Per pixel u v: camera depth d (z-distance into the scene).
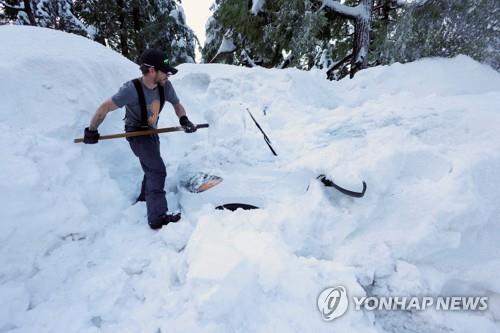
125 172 2.83
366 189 2.05
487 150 2.05
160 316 1.49
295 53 10.04
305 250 1.99
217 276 1.46
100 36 14.40
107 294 1.65
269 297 1.57
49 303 1.60
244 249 1.76
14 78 2.28
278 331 1.41
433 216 1.83
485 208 1.82
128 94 2.07
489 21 6.21
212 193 2.39
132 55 15.80
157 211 2.22
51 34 3.18
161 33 14.50
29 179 1.77
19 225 1.67
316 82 5.61
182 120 2.48
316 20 9.10
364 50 9.38
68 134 2.41
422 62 6.00
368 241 1.94
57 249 1.83
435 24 6.74
